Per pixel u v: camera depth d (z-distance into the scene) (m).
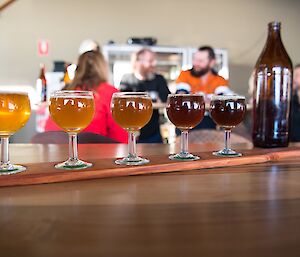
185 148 0.87
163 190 0.56
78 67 1.70
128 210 0.44
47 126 1.57
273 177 0.66
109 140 1.34
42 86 3.30
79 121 0.73
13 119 0.67
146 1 4.84
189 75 3.55
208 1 5.02
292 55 5.37
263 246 0.33
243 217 0.42
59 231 0.37
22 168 0.68
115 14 4.77
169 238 0.35
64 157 0.87
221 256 0.31
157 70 4.63
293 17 5.31
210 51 3.50
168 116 0.85
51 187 0.58
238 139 1.43
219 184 0.60
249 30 5.17
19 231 0.37
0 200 0.50
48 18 4.63
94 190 0.56
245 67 5.20
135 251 0.32
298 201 0.49
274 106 1.00
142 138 2.95
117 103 0.78
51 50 4.66
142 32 4.86
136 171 0.69
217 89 3.42
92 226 0.38
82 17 4.70
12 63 4.61
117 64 4.40
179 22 4.95
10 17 4.57
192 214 0.43
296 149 0.95
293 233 0.36
